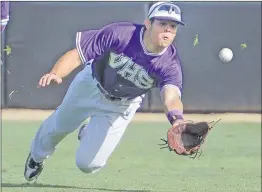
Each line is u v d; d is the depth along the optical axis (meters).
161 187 26.03
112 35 19.56
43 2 61.94
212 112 62.38
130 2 61.34
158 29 19.08
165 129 51.09
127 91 21.78
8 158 35.16
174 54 20.02
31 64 61.78
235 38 62.06
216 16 61.78
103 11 61.75
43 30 62.03
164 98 19.25
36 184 26.09
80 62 19.12
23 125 52.47
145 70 20.16
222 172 31.64
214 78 62.25
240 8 61.97
